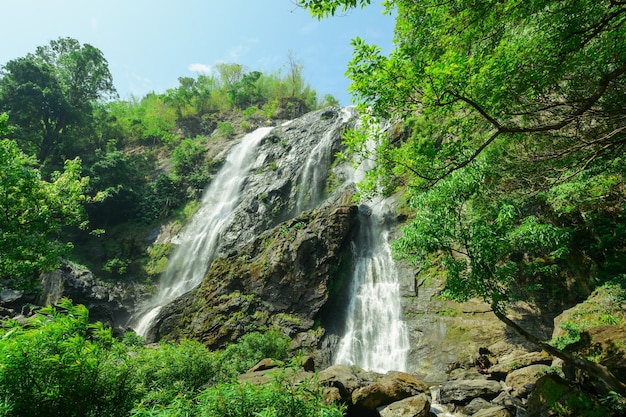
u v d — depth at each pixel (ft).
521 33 22.41
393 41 26.61
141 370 20.74
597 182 32.37
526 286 50.55
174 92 192.95
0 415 9.11
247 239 95.55
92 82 139.33
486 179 31.14
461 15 21.98
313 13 18.12
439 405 32.94
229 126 159.53
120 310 84.64
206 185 126.41
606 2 19.43
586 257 45.19
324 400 26.96
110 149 131.44
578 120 22.49
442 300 57.41
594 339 25.75
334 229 71.56
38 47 131.44
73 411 10.33
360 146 25.02
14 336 9.84
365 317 62.44
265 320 63.77
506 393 31.73
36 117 116.47
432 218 24.25
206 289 72.49
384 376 35.65
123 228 116.78
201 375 24.14
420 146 22.29
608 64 21.31
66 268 77.25
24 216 39.60
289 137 130.72
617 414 19.56
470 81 18.95
